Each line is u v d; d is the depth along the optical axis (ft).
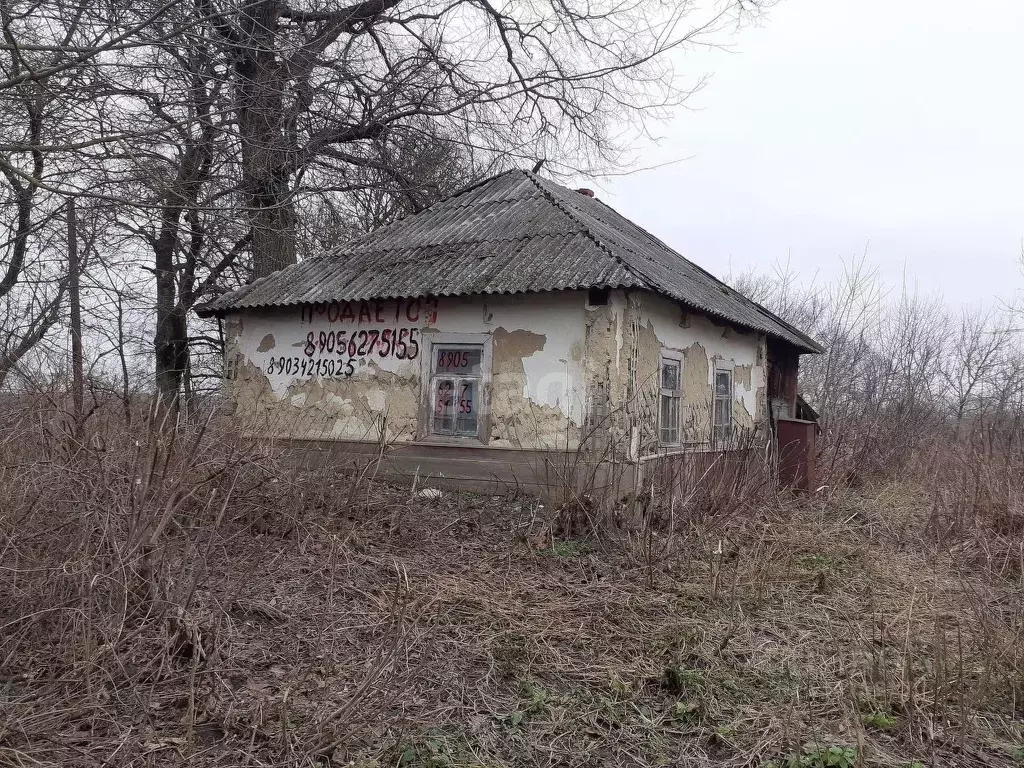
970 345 76.64
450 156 55.93
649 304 30.91
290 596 17.61
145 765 10.64
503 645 16.08
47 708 11.69
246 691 13.20
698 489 27.30
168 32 28.71
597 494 25.81
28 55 27.94
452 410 31.32
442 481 30.55
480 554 22.61
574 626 17.42
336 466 27.20
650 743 12.62
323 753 11.41
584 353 28.53
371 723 12.29
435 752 11.83
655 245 46.55
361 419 32.73
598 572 21.42
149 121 31.53
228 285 49.90
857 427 46.55
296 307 34.53
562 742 12.56
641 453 29.50
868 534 27.96
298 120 43.29
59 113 28.53
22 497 14.69
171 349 48.55
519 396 29.68
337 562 19.47
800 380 70.90
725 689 14.56
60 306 32.60
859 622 18.42
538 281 28.58
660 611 18.62
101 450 15.39
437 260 33.32
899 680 14.89
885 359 69.05
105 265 32.19
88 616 13.05
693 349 35.40
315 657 14.71
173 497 14.74
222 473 18.20
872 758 12.07
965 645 16.94
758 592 20.12
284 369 34.81
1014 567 23.88
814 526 27.25
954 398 75.46
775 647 16.70
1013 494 27.96
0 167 26.78
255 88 34.37
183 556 15.49
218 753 11.22
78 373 21.44
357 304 33.14
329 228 49.21
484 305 30.50
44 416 18.12
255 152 37.27
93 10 27.02
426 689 13.98
